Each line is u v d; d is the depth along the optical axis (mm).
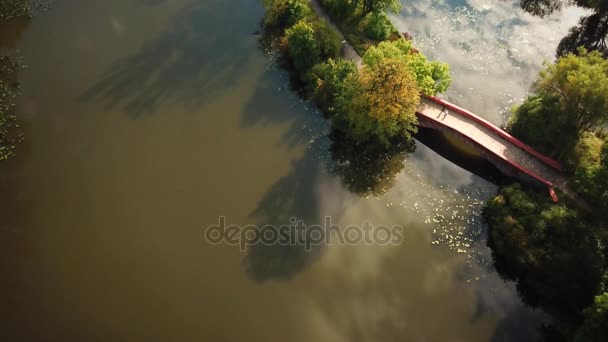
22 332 52344
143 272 57156
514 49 85375
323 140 70062
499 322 55312
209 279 57031
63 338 52281
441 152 69812
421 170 67938
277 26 84875
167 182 64562
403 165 68375
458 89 77750
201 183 64812
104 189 63438
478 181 66812
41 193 62500
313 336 53812
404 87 62594
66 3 85188
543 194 62594
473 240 61188
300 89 76250
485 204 64188
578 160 64125
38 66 75812
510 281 58281
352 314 55312
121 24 83000
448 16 90250
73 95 72688
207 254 58812
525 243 56594
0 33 79812
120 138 68500
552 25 90625
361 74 66125
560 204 60406
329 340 53688
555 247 55531
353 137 68562
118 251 58531
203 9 87188
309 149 69062
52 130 68562
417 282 57844
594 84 57844
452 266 59125
